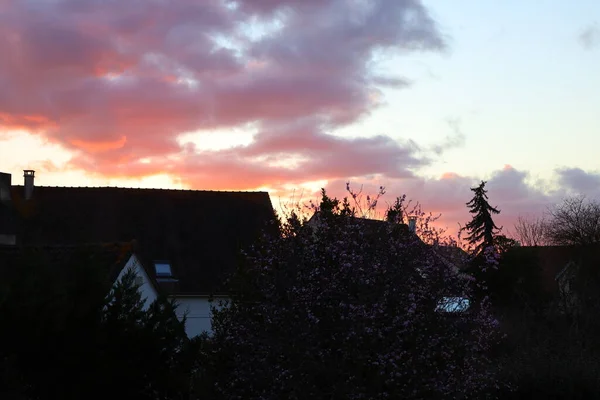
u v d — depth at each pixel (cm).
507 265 3416
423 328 1062
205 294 3138
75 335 1031
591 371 1745
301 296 1066
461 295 1127
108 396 1057
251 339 1085
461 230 1196
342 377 1025
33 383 1014
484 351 1237
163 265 3250
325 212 1201
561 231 4681
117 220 3441
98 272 1075
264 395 1070
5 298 990
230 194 3700
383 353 1025
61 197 3475
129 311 1091
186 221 3506
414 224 1194
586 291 2841
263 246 1191
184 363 1127
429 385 1043
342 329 1032
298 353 1042
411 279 1088
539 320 2400
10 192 3350
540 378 1711
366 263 1084
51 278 1038
